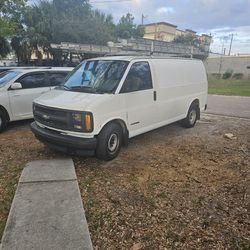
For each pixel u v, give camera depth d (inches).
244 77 1494.8
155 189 171.5
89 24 1359.5
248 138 287.9
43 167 195.5
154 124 256.4
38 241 118.5
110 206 151.1
